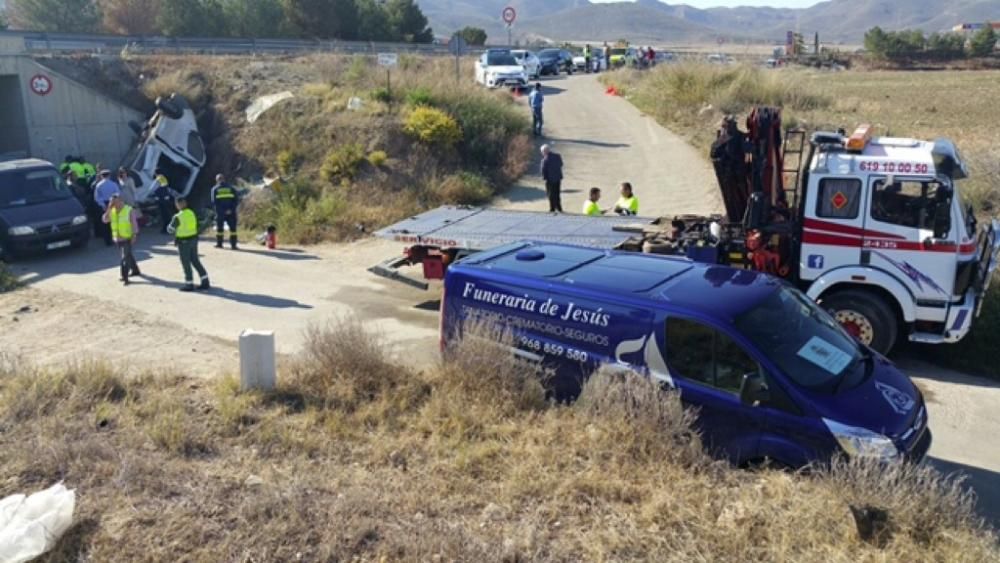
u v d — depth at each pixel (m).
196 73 27.33
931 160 9.43
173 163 21.77
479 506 5.73
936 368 10.41
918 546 5.16
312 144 22.30
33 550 4.91
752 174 10.41
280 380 8.34
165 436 6.77
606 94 32.81
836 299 10.06
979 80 39.62
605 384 7.32
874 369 7.20
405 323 12.23
